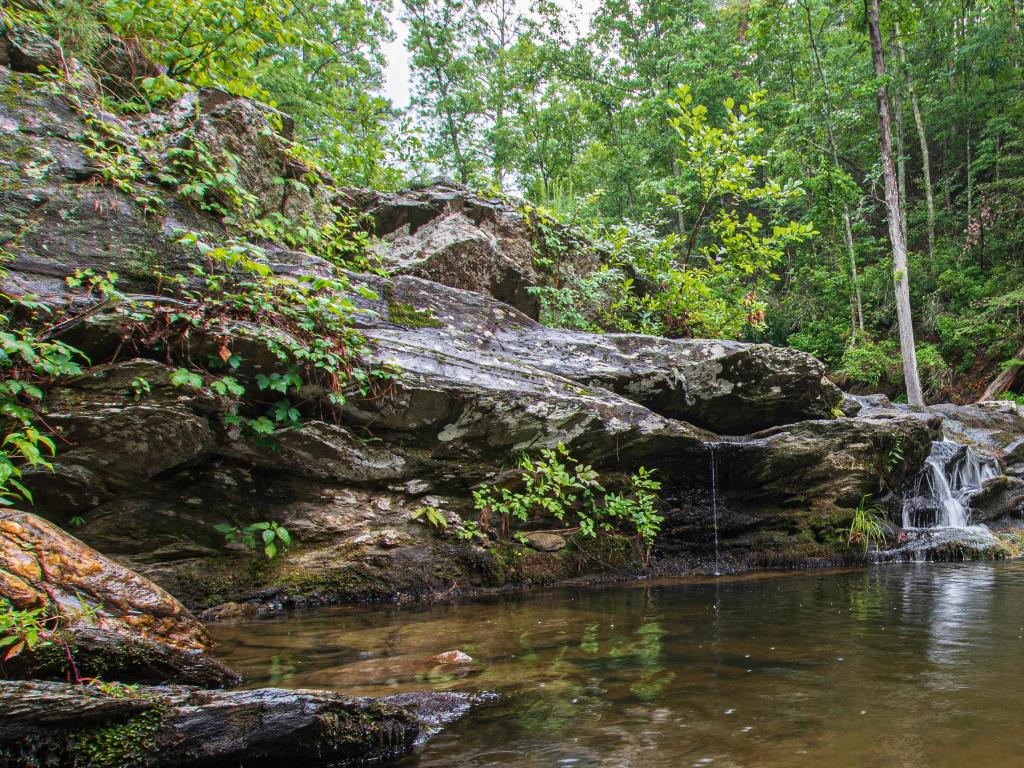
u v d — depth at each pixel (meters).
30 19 5.69
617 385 6.56
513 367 5.89
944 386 19.67
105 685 2.19
